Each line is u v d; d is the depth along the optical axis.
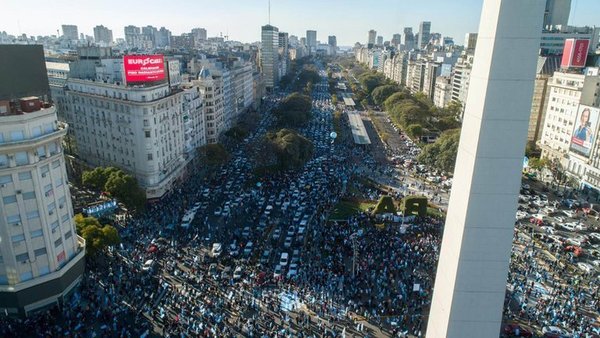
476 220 28.77
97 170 92.56
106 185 87.75
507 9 25.47
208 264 73.19
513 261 75.81
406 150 161.62
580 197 113.62
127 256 74.75
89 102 113.06
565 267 74.06
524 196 112.81
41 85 63.34
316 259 75.69
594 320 59.28
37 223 58.78
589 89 117.56
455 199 30.92
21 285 57.69
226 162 138.25
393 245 80.19
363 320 59.03
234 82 195.50
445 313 31.45
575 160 121.62
